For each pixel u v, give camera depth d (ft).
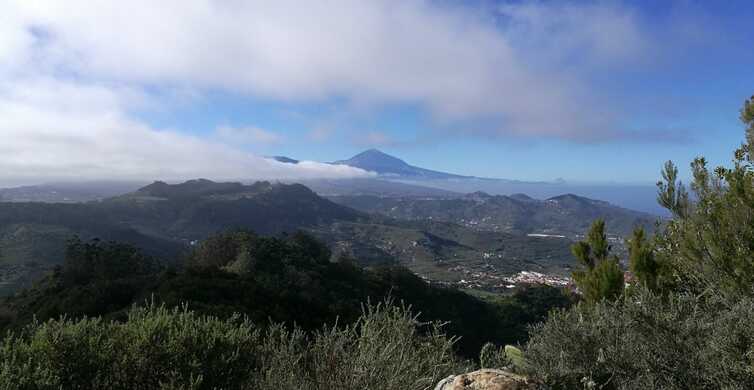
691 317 13.91
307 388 11.19
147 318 12.35
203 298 57.11
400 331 13.61
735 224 17.16
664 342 13.29
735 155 20.70
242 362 12.65
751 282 16.05
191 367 11.48
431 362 13.50
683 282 19.80
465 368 14.55
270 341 13.30
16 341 10.80
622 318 14.64
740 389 11.64
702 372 12.59
